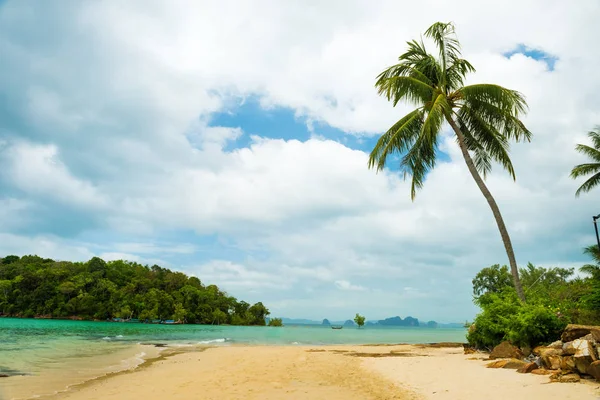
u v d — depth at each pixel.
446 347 27.17
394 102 20.78
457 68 21.39
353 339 45.22
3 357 17.53
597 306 15.52
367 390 9.53
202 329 76.44
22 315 103.44
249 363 15.71
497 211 18.66
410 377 11.26
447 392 8.79
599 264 23.92
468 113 21.25
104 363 16.11
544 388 8.27
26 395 9.16
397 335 65.12
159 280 126.25
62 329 52.50
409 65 22.14
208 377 11.83
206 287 136.75
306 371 13.11
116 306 110.25
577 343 9.65
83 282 112.19
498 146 20.89
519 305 16.09
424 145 20.69
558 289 22.58
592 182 30.97
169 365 15.31
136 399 8.55
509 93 18.33
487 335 16.31
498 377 9.99
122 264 133.00
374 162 21.30
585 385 8.30
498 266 46.59
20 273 110.75
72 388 10.05
